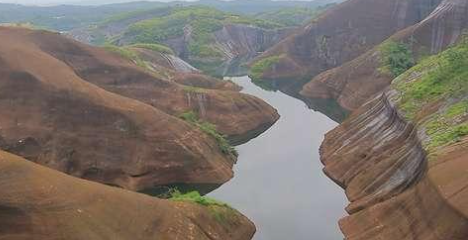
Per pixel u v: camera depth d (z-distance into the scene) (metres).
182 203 35.50
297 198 45.75
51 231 27.55
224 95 74.50
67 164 48.41
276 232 39.22
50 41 66.88
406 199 35.06
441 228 29.73
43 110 50.66
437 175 32.94
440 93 47.97
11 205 27.38
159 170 50.19
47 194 28.94
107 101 52.31
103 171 48.91
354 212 40.72
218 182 51.19
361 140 52.34
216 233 35.12
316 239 37.72
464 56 51.69
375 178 43.16
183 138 53.00
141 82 71.06
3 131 48.78
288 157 58.47
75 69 66.81
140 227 30.88
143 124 51.72
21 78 51.84
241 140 67.50
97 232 28.80
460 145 35.62
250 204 45.09
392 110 51.25
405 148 42.91
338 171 49.97
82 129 50.41
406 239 32.09
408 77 57.28
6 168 29.08
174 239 31.67
